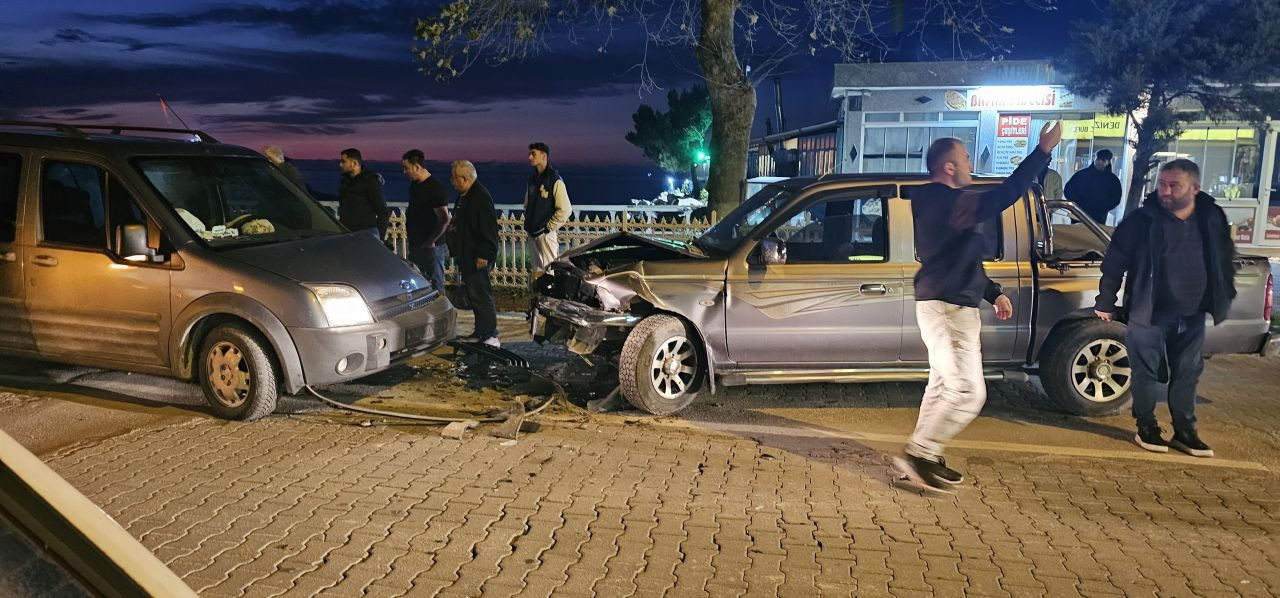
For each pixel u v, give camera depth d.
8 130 6.79
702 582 3.79
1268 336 6.65
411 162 8.61
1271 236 16.91
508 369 7.40
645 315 6.60
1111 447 5.97
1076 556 4.15
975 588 3.78
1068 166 17.25
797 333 6.51
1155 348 5.72
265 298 5.94
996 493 5.04
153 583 1.11
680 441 5.89
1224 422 6.50
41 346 6.50
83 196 6.43
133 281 6.17
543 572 3.83
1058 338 6.54
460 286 9.59
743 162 12.21
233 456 5.34
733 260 6.48
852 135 17.83
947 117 17.44
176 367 6.18
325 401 6.29
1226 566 4.07
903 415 6.66
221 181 7.02
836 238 6.81
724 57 11.77
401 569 3.82
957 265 4.85
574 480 5.05
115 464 5.14
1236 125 16.77
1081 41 13.07
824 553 4.12
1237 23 12.30
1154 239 5.57
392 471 5.11
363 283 6.36
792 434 6.12
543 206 9.01
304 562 3.85
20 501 1.05
